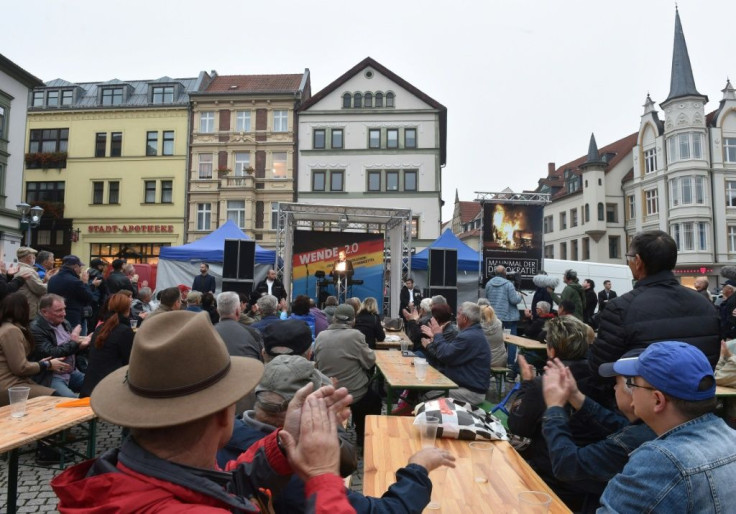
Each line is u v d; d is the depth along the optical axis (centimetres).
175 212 3083
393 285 1552
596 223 4031
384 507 143
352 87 3086
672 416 165
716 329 272
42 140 3238
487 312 745
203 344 114
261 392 230
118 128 3178
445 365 521
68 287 705
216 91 3089
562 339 327
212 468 115
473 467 261
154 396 108
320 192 3031
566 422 228
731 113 3591
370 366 523
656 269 288
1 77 2275
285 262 1491
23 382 466
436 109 3052
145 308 905
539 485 239
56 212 3112
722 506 150
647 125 3859
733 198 3534
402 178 3027
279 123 3103
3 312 462
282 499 164
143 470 103
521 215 1614
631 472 162
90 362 489
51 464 466
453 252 1408
